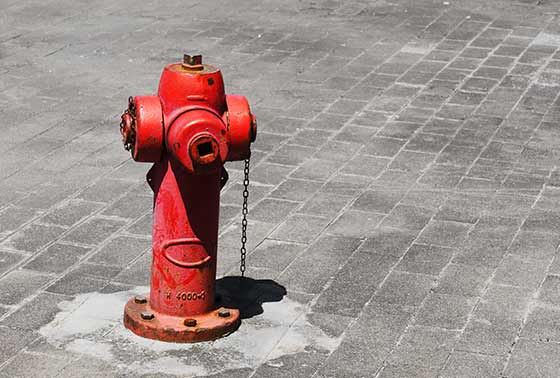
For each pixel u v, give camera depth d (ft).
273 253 29.48
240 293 27.07
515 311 26.30
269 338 24.88
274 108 41.88
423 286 27.58
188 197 24.25
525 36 52.70
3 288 27.04
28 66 46.55
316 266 28.71
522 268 28.63
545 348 24.50
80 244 29.78
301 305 26.53
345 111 41.73
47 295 26.76
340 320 25.79
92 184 34.17
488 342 24.76
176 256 24.59
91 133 38.83
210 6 57.52
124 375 23.17
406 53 49.65
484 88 44.75
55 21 53.98
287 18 55.31
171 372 23.32
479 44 51.24
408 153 37.40
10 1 57.47
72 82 44.60
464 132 39.55
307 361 23.88
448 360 23.93
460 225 31.42
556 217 32.07
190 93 23.53
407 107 42.27
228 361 23.84
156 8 56.90
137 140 23.73
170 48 49.67
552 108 42.47
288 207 32.63
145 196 33.35
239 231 30.83
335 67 47.34
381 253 29.53
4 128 39.01
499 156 37.22
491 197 33.58
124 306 26.14
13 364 23.50
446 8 57.72
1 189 33.50
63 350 24.16
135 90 43.78
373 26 54.08
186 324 24.67
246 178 26.21
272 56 48.80
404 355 24.17
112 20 54.39
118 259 28.94
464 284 27.71
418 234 30.76
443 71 47.01
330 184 34.55
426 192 33.94
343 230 31.01
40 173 34.94
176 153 23.39
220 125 23.39
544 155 37.40
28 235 30.22
